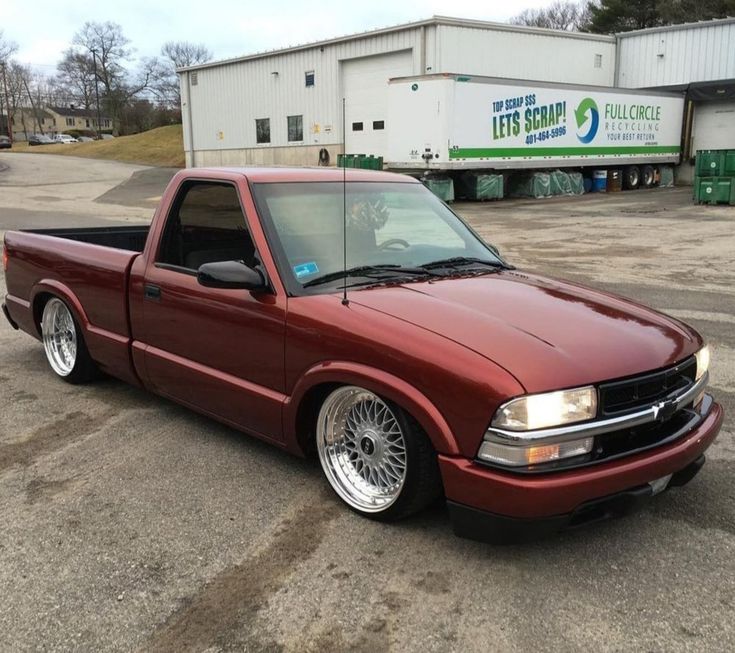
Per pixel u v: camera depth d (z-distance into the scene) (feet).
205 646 8.41
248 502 11.85
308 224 12.87
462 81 72.33
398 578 9.71
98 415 15.88
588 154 88.38
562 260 39.06
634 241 46.85
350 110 99.86
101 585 9.59
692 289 30.55
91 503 11.87
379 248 13.25
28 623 8.82
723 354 20.58
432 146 73.15
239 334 12.38
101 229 20.59
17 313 19.34
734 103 98.78
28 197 89.20
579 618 8.89
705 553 10.36
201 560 10.18
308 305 11.35
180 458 13.58
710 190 72.49
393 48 90.68
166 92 326.65
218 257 13.47
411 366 9.83
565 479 9.00
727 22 96.84
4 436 14.74
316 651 8.32
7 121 370.73
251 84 114.21
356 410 11.28
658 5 169.58
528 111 79.61
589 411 9.30
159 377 14.60
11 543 10.63
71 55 324.60
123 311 15.25
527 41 93.50
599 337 10.25
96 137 331.16
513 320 10.55
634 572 9.87
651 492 9.77
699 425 10.73
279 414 11.87
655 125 96.94
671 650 8.31
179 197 14.23
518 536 9.22
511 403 9.01
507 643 8.44
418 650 8.33
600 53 104.22
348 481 11.55
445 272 12.96
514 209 71.92
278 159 112.68
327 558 10.20
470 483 9.32
